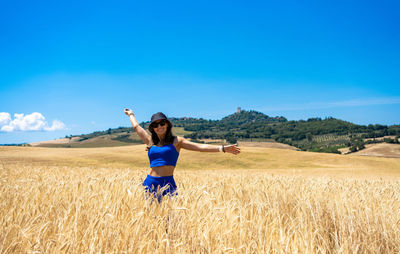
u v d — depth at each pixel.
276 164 58.25
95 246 2.65
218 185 5.43
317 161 63.50
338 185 7.77
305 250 2.70
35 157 48.59
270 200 4.34
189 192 4.03
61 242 2.66
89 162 48.28
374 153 153.12
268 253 2.64
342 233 3.24
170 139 4.46
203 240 2.78
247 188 5.46
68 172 12.84
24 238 2.80
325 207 4.14
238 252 2.66
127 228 2.91
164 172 4.40
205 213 3.36
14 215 3.42
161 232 2.95
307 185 7.27
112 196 4.12
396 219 3.89
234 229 3.01
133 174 8.86
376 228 3.45
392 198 5.57
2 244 2.71
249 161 60.31
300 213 3.65
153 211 3.46
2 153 54.44
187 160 58.94
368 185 9.18
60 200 4.09
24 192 4.92
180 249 2.70
